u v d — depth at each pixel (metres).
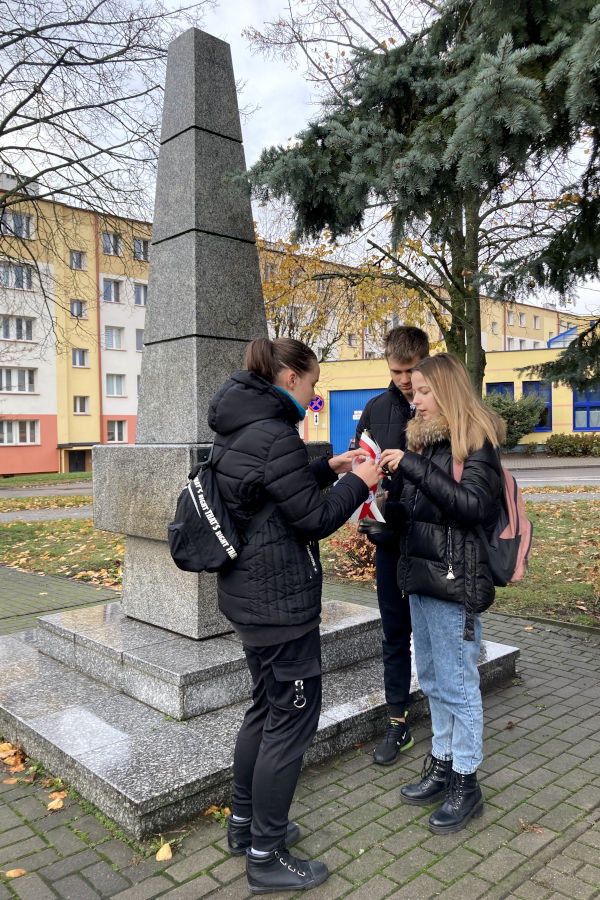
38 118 12.07
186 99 4.07
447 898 2.22
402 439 3.04
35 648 4.29
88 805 2.76
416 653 2.79
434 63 5.16
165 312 4.06
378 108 5.34
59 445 31.31
